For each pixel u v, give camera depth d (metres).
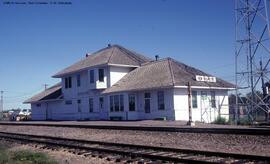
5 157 15.27
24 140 23.83
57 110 58.31
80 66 52.41
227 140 18.88
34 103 64.62
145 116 41.66
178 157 13.74
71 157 16.05
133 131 25.55
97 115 49.06
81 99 52.38
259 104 33.84
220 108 42.34
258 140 17.91
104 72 48.47
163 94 39.66
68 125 33.38
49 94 61.47
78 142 21.61
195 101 40.09
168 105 39.03
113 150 16.31
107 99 47.28
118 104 45.25
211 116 41.41
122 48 53.78
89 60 52.84
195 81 40.41
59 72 56.97
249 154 13.65
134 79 45.34
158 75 42.19
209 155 14.38
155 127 24.77
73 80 54.25
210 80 42.25
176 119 38.34
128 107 43.62
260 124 30.16
